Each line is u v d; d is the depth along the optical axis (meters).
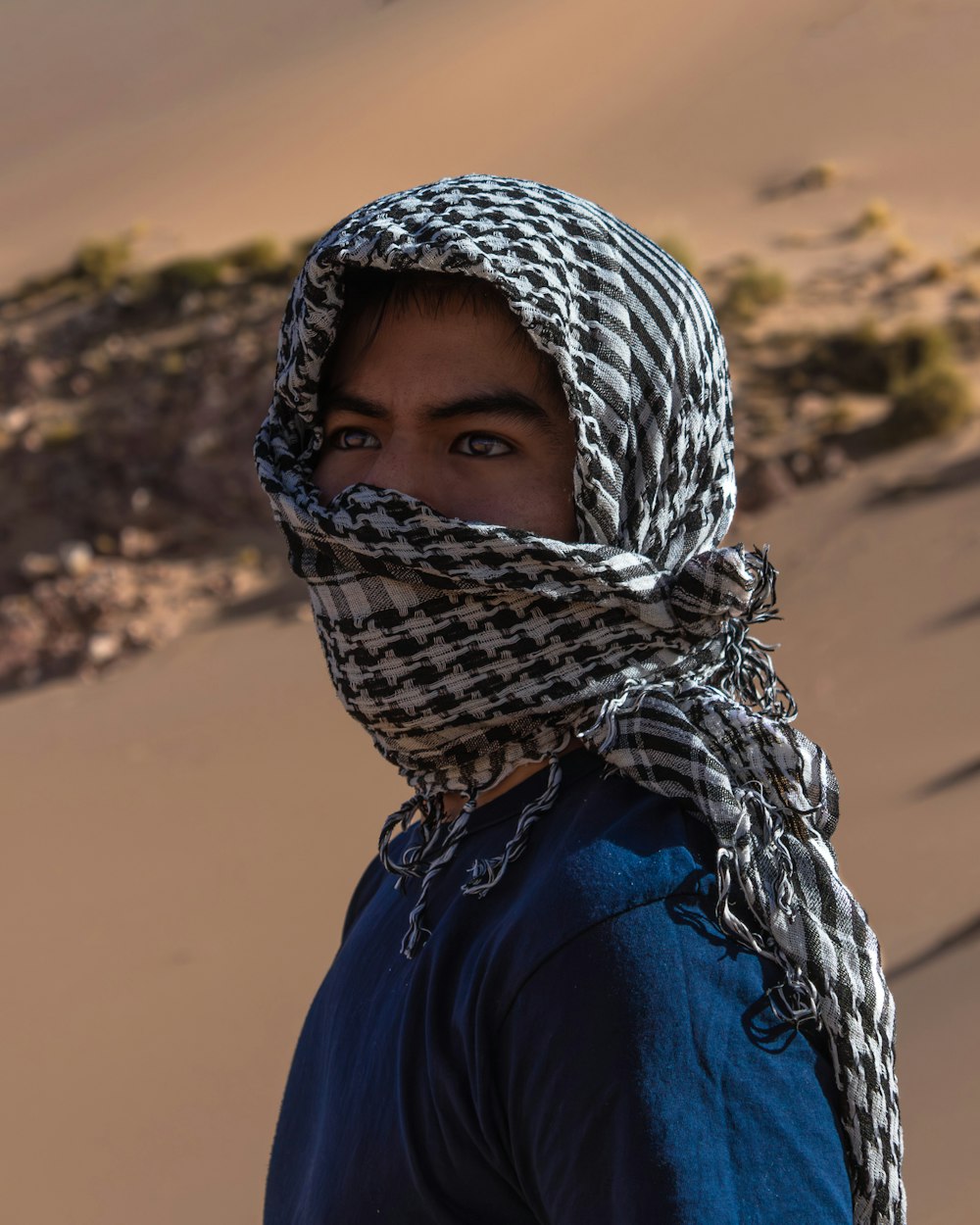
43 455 22.73
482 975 1.15
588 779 1.25
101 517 21.55
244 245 28.16
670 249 25.62
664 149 39.19
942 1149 5.72
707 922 1.11
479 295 1.32
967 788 10.70
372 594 1.29
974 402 18.30
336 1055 1.37
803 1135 1.05
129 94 63.06
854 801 11.11
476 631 1.26
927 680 13.18
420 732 1.32
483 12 56.56
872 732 12.47
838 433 18.28
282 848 13.79
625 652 1.27
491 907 1.23
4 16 73.38
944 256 24.08
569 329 1.27
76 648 19.34
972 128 34.38
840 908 1.17
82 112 62.16
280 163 46.72
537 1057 1.08
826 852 1.20
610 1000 1.06
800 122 37.69
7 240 44.28
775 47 43.47
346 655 1.32
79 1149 9.73
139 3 71.38
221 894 13.15
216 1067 10.34
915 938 8.50
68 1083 10.58
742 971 1.10
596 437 1.27
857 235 26.94
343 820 14.12
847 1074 1.13
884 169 32.88
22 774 16.83
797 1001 1.11
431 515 1.25
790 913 1.14
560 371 1.26
